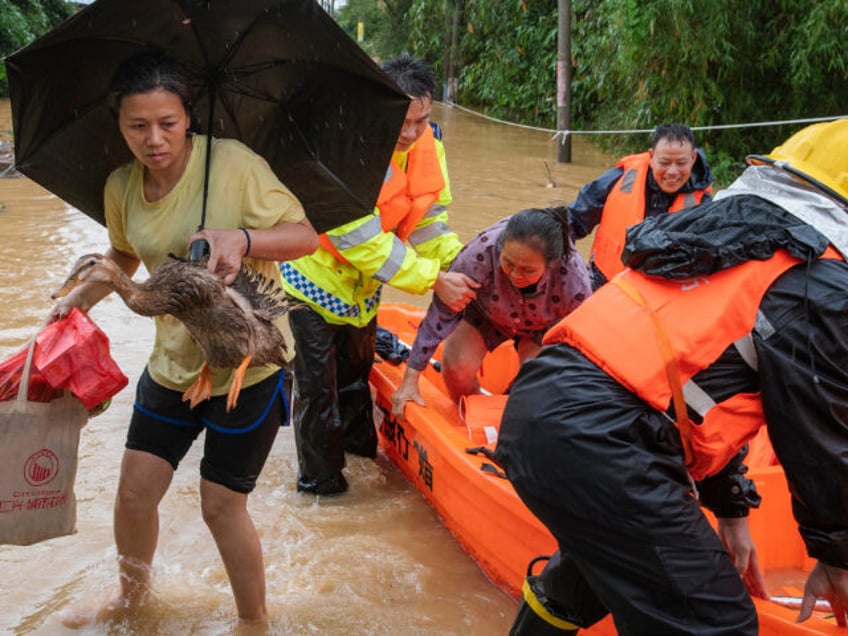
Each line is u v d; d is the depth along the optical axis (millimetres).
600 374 2480
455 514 3986
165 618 3371
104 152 3109
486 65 17656
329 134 3209
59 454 3004
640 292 2512
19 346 5613
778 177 2615
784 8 11273
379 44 21844
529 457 2490
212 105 3066
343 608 3494
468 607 3541
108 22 2801
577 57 15508
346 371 4641
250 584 3271
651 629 2393
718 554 2406
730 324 2381
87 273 2641
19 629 3297
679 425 2432
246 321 2791
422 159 4242
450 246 4551
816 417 2320
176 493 4379
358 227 3920
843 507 2332
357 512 4312
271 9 2875
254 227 3008
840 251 2434
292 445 5055
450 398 4566
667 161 4879
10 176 10641
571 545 2479
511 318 4184
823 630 2572
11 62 2793
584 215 5207
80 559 3727
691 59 11703
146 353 5781
